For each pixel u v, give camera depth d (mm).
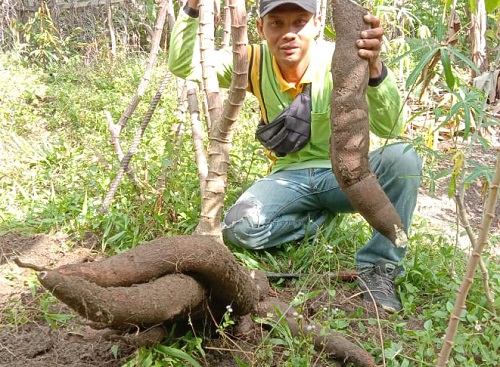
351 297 2520
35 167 4238
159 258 2004
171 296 1979
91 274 1891
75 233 3217
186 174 3629
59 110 5805
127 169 3436
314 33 2895
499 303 2467
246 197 3049
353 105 2145
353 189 2178
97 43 8602
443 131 5176
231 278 2133
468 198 4492
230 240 3043
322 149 3055
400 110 2424
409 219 2762
